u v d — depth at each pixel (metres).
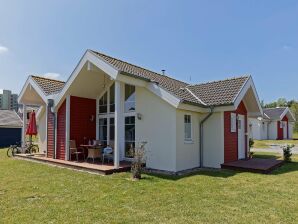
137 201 6.62
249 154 15.61
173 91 11.86
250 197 7.06
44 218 5.43
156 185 8.32
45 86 15.38
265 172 10.77
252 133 38.06
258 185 8.49
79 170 11.00
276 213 5.82
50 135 14.47
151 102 11.55
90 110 14.53
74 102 13.76
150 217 5.53
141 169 10.05
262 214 5.75
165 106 11.08
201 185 8.41
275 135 39.22
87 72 12.48
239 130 14.65
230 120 13.35
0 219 5.36
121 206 6.23
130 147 12.38
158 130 11.26
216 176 10.01
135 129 12.16
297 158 16.45
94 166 10.95
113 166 10.95
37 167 11.84
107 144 13.83
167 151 10.92
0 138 27.19
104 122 14.34
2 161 13.95
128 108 12.76
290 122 43.22
